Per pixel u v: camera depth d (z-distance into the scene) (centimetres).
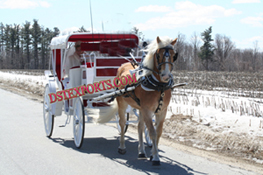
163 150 651
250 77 2731
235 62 6069
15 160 566
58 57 866
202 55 6056
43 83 2228
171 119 875
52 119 746
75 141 685
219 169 527
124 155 624
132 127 907
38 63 7494
